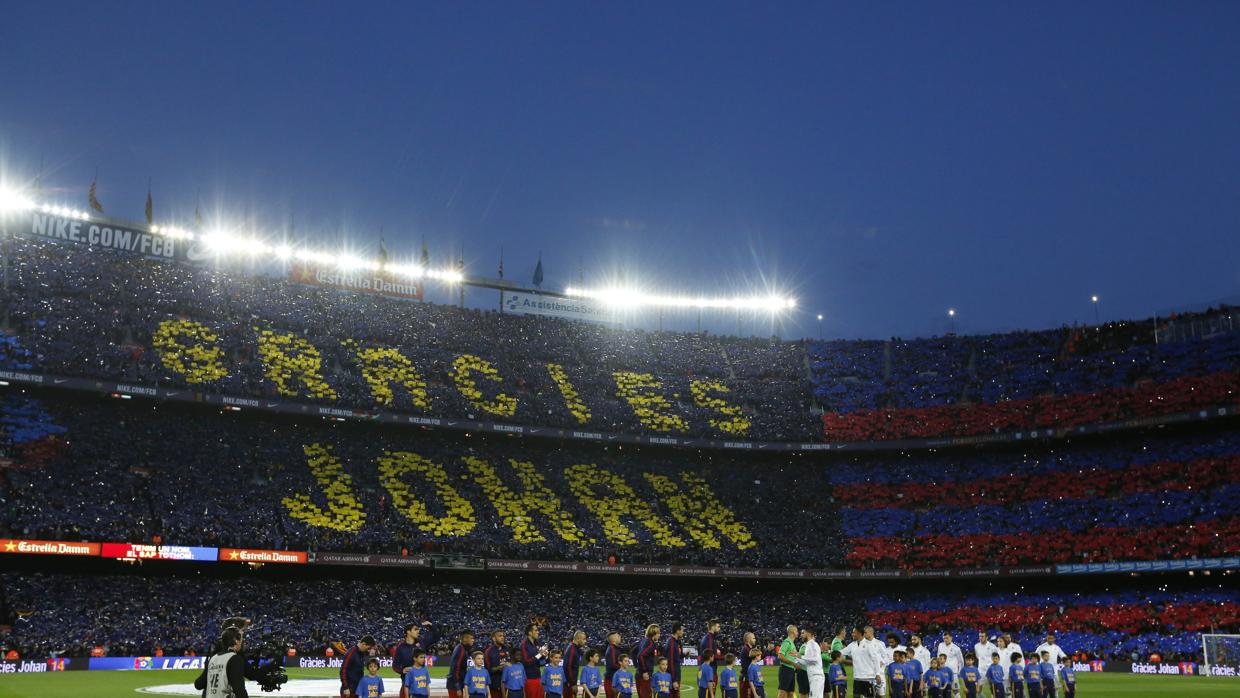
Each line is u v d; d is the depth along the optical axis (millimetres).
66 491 70375
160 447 78812
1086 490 90625
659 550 86625
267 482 80000
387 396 88312
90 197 96750
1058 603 84875
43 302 81125
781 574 87000
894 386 105750
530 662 28641
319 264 101562
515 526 84875
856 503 96812
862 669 33531
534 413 93812
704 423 99188
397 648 28312
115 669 61500
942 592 90688
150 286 89875
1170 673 72125
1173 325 100500
